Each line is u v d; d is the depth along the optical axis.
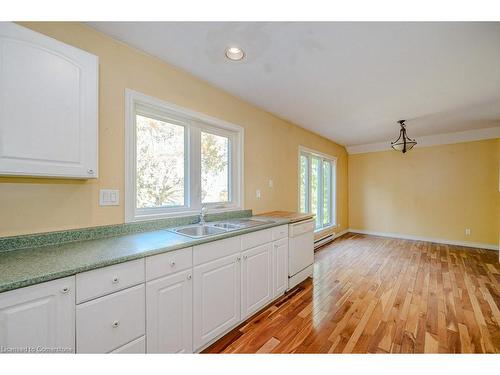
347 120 3.62
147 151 1.95
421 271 3.21
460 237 4.61
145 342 1.29
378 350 1.64
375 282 2.86
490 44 1.69
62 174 1.23
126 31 1.58
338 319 2.04
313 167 4.82
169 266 1.40
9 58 1.07
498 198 4.25
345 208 5.96
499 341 1.73
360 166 5.93
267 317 2.08
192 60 1.93
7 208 1.25
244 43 1.70
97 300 1.10
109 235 1.62
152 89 1.88
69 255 1.19
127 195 1.73
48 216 1.38
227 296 1.80
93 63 1.35
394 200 5.40
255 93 2.59
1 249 1.22
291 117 3.46
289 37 1.62
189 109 2.15
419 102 2.86
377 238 5.31
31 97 1.12
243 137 2.80
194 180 2.31
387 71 2.10
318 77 2.21
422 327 1.92
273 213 3.18
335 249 4.38
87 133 1.32
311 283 2.84
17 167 1.09
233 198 2.76
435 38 1.62
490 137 4.27
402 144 3.77
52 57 1.19
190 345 1.53
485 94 2.61
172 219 2.02
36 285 0.93
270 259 2.30
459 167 4.62
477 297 2.44
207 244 1.64
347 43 1.69
